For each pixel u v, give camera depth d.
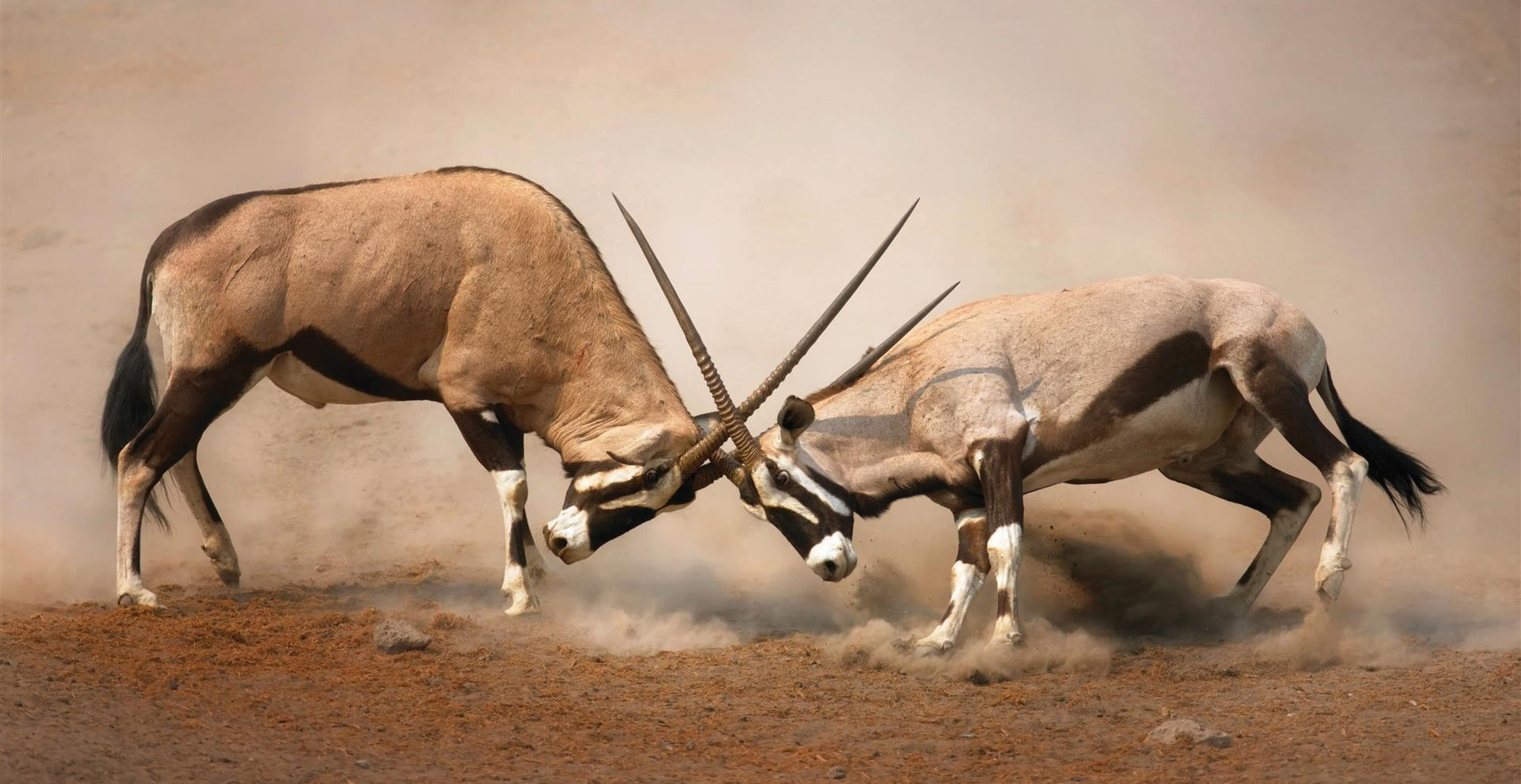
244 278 31.05
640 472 30.12
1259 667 27.22
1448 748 21.64
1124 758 21.84
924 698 25.50
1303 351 29.86
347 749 21.64
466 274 31.36
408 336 31.58
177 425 31.25
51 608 30.50
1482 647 28.36
